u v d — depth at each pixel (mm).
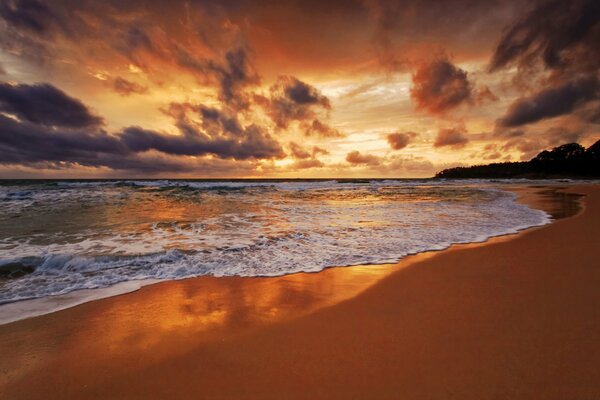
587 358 2672
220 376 2598
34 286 4590
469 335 3109
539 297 3984
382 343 3021
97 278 4922
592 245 6648
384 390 2365
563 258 5719
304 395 2348
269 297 4219
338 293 4332
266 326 3426
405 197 20391
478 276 4859
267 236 7785
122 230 8320
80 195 18250
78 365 2770
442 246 6836
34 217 10234
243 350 2969
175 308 3906
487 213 12016
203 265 5516
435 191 26719
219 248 6629
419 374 2537
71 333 3312
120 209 12531
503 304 3807
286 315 3686
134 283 4738
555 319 3381
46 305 3986
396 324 3395
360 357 2803
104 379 2584
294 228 8906
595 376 2439
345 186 35562
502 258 5809
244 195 21172
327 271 5254
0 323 3514
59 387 2490
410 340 3057
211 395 2377
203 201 16469
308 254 6246
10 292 4367
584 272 4914
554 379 2416
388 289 4426
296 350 2947
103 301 4105
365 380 2490
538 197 19656
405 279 4816
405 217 11047
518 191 26359
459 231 8430
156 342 3137
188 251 6352
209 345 3064
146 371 2684
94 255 5895
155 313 3775
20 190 20812
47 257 5586
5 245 6625
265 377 2566
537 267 5223
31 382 2549
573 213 11680
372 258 5977
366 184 41469
